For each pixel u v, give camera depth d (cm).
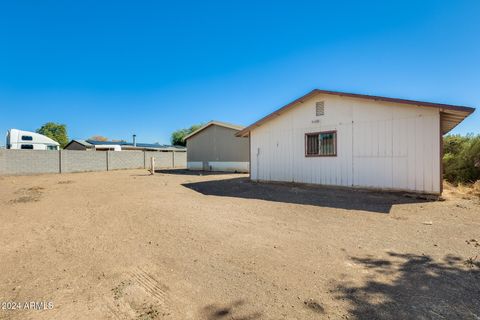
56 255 388
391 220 557
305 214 621
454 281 295
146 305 259
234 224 542
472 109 724
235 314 243
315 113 1070
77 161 2164
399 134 866
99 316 243
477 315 235
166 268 341
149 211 668
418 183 829
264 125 1241
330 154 1027
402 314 238
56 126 4944
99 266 350
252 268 337
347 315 238
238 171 2094
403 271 321
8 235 483
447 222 536
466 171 1154
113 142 3356
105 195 936
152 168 1947
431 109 803
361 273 318
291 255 377
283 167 1176
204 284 299
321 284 294
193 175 1811
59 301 268
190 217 603
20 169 1847
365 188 938
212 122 2247
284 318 236
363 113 943
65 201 824
